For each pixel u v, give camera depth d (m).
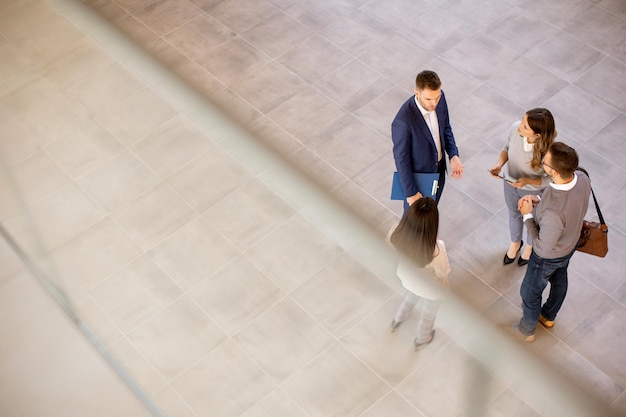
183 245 1.63
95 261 1.77
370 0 7.23
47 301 1.91
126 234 1.72
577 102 6.27
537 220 4.30
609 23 6.86
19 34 1.87
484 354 1.31
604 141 5.98
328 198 1.49
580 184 4.09
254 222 1.55
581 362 4.76
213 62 6.83
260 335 1.55
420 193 4.73
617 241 5.36
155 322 1.69
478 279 5.20
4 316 1.97
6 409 2.00
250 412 1.59
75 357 1.84
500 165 4.91
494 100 6.32
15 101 1.86
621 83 6.39
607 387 4.67
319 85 6.55
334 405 1.50
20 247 1.96
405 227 2.99
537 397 1.27
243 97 6.52
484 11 7.04
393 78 6.56
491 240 5.41
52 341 1.88
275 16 7.16
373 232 1.44
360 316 1.45
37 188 1.84
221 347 1.62
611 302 5.03
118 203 1.73
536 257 4.38
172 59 6.89
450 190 5.71
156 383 1.69
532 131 4.44
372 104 6.37
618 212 5.54
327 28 7.01
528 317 4.70
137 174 1.71
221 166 1.61
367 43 6.85
